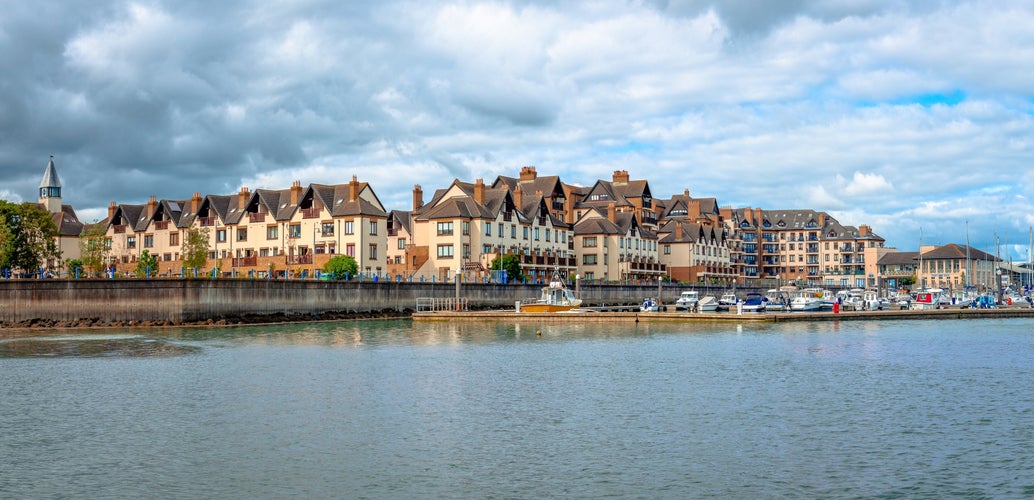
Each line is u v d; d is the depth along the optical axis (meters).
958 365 61.12
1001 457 33.59
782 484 30.19
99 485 30.11
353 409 43.44
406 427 39.09
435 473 31.59
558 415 41.81
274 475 31.36
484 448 35.19
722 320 109.94
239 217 148.62
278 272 140.38
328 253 138.50
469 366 60.41
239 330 92.50
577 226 181.62
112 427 39.03
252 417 41.34
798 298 136.50
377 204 144.62
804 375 55.69
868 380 53.44
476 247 147.12
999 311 130.12
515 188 166.12
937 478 30.88
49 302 96.62
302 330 94.00
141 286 96.19
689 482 30.44
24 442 36.06
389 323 107.06
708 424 39.62
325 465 32.69
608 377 54.78
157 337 82.94
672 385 51.28
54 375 55.16
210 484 30.27
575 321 110.44
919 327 103.19
